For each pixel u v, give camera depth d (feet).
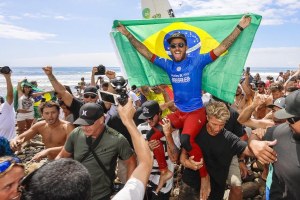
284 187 7.14
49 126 13.93
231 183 11.63
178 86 11.62
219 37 12.30
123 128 14.19
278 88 18.08
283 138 7.27
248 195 16.11
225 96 11.84
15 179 5.23
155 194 12.05
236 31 10.67
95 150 9.65
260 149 7.36
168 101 16.89
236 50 11.44
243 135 13.94
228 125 13.43
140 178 5.54
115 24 12.50
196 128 10.59
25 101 32.24
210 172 10.75
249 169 18.16
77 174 4.21
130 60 12.96
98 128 9.68
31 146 30.99
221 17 12.25
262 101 9.62
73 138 10.18
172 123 11.82
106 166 9.75
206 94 17.98
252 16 10.53
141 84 13.08
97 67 18.83
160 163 11.64
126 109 5.99
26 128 32.99
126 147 9.98
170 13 16.29
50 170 4.19
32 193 4.01
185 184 11.50
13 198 5.25
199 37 12.54
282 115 6.84
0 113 19.42
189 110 11.17
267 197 7.80
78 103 14.61
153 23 12.88
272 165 7.61
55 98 35.22
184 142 10.36
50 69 13.25
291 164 6.89
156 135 11.84
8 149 7.17
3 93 115.03
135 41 12.47
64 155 10.42
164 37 12.85
